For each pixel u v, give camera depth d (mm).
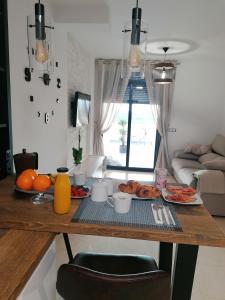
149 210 1277
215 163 3238
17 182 1396
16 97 2029
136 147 5645
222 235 1049
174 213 1248
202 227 1110
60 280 911
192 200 1382
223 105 5055
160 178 1592
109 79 5203
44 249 982
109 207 1296
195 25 3010
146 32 1400
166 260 1553
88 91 4785
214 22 2902
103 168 4707
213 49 4074
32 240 1023
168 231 1066
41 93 2539
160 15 2736
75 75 3828
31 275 885
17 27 1993
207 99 5172
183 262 1150
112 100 5273
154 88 5137
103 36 3463
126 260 1385
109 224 1114
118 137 5629
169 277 841
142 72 1488
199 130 5289
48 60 1496
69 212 1221
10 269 833
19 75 2061
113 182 1646
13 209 1241
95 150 5480
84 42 3871
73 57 3660
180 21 2896
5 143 1793
